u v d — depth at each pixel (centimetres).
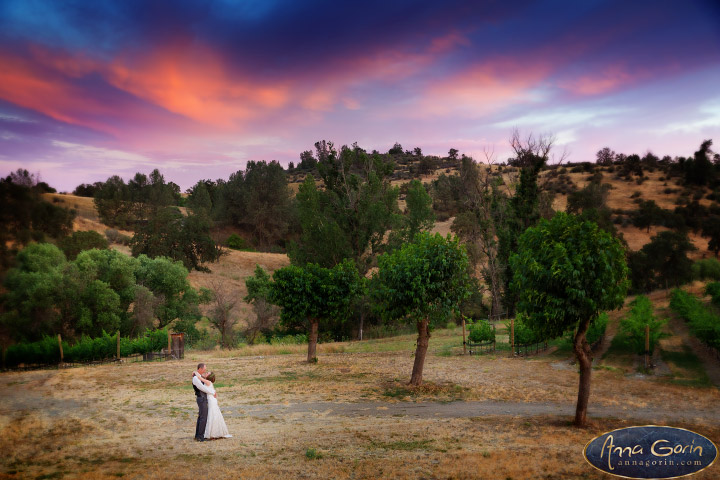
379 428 1194
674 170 12788
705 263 4025
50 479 768
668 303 3133
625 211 9750
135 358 2767
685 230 7438
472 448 988
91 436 1104
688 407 1345
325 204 4800
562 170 13762
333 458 916
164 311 4341
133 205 10394
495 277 4819
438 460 895
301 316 2314
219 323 3997
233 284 7050
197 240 7819
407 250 1795
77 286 3381
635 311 2395
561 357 2202
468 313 4709
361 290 2378
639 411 1324
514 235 4594
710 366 1759
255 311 4219
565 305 1174
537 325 1257
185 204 14025
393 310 1739
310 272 2389
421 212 4753
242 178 12988
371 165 4838
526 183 4628
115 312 3694
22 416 1309
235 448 995
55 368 2406
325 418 1317
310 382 1842
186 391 1695
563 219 1259
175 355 2706
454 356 2436
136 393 1659
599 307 1166
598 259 1157
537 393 1586
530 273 1244
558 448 970
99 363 2561
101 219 9606
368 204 4603
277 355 2731
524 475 799
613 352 2136
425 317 1727
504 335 3073
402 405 1479
